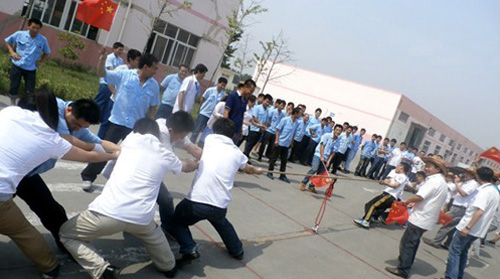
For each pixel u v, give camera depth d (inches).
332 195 360.2
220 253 165.5
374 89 1040.8
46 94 101.6
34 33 271.0
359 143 561.6
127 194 113.3
